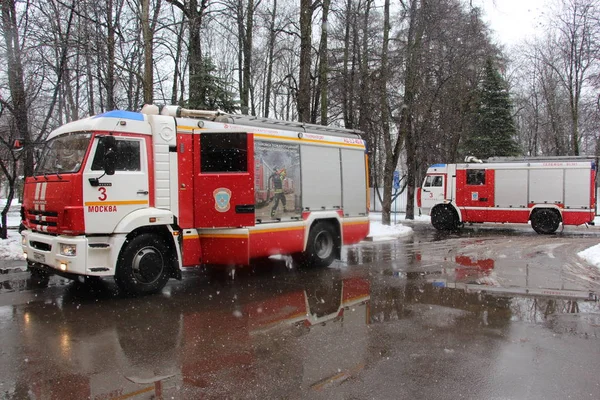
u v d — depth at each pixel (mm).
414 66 18531
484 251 12648
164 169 7406
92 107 18359
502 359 4645
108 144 6730
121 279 6996
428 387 3990
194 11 14758
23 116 11898
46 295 7293
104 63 13266
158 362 4555
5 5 11484
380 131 26094
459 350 4895
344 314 6277
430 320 5992
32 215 7449
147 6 12859
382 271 9531
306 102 15938
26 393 3867
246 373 4289
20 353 4773
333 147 10289
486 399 3773
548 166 17953
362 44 19344
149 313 6285
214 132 7805
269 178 8797
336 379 4152
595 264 10289
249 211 7836
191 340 5199
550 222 17828
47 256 6973
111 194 6797
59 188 6680
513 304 6801
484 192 18984
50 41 11922
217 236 7918
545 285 8109
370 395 3842
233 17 15008
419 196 21141
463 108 26609
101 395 3836
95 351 4844
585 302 6906
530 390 3938
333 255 10250
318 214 9766
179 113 7781
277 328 5648
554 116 33531
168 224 7406
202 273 9328
